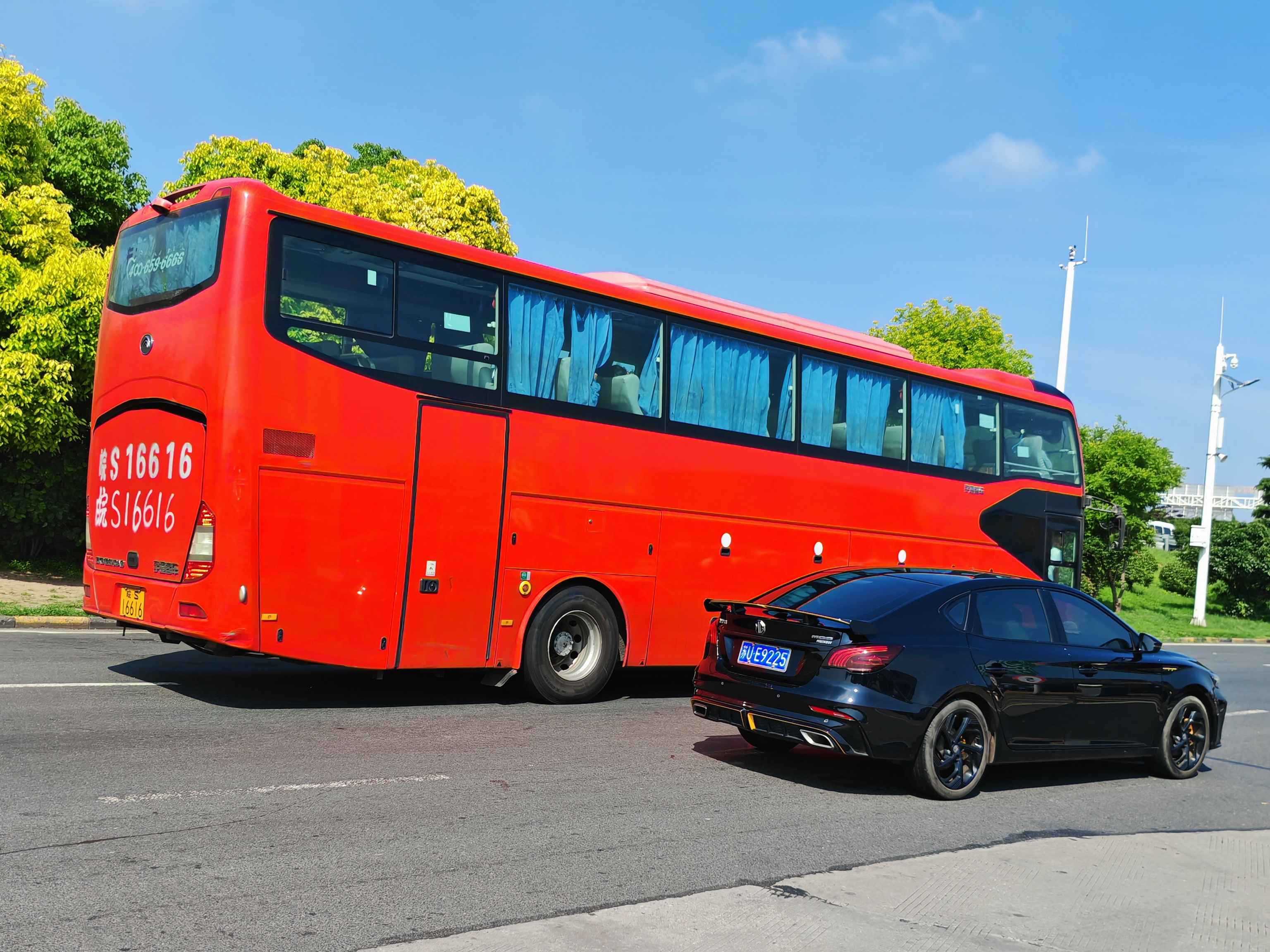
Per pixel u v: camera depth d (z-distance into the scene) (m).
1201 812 7.94
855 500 12.73
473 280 9.54
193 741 7.41
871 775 8.20
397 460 8.95
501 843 5.57
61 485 18.52
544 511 9.93
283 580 8.32
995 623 8.07
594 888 4.94
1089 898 5.37
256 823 5.59
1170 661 9.20
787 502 12.01
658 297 11.02
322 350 8.59
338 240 8.74
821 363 12.54
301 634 8.42
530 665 9.98
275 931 4.16
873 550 12.91
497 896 4.73
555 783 7.03
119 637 13.02
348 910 4.43
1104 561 36.47
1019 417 15.15
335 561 8.59
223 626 8.09
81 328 16.55
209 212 8.54
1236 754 10.91
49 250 17.34
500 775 7.13
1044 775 8.95
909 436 13.52
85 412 18.36
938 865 5.76
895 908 4.96
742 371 11.70
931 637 7.58
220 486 8.10
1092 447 38.12
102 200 22.06
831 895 5.07
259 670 11.17
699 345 11.32
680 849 5.71
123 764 6.58
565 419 10.12
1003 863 5.90
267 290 8.33
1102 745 8.52
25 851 4.88
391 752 7.56
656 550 10.80
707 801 6.91
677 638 11.05
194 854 5.02
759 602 8.20
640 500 10.68
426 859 5.20
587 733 8.95
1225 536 45.16
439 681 11.40
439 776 6.96
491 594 9.57
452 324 9.38
